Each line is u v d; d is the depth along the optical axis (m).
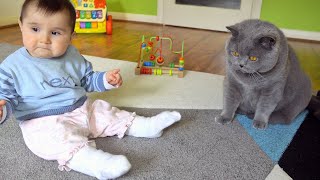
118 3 3.21
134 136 0.98
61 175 0.79
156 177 0.80
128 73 1.57
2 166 0.82
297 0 2.62
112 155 0.79
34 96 0.89
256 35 0.93
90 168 0.77
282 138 1.02
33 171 0.80
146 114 1.14
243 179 0.82
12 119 1.05
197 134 1.02
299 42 2.60
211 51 2.17
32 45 0.86
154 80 1.50
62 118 0.89
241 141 0.99
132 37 2.49
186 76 1.58
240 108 1.18
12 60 0.88
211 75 1.62
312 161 0.90
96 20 2.52
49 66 0.92
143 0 3.13
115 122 0.96
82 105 0.96
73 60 1.00
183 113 1.16
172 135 1.00
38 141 0.84
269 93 1.04
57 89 0.91
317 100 1.24
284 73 1.02
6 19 2.68
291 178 0.83
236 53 0.97
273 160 0.90
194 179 0.81
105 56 1.89
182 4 3.00
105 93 1.30
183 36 2.64
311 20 2.64
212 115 1.16
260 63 0.94
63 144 0.81
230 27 0.98
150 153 0.90
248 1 2.77
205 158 0.89
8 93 0.85
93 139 0.95
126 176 0.80
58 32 0.88
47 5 0.84
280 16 2.73
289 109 1.13
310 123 1.14
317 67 1.92
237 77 1.03
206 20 2.95
